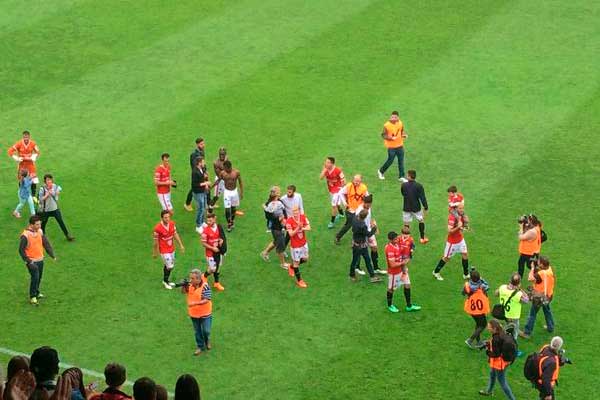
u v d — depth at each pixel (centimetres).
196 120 6706
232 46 7650
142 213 5719
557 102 6919
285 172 6122
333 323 4766
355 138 6488
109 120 6719
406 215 5412
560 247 5362
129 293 4991
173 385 4328
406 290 4791
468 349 4575
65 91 7069
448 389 4322
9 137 6506
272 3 8331
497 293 4556
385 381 4362
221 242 4916
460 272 5175
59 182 6006
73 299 4934
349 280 5109
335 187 5519
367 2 8369
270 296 4978
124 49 7612
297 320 4791
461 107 6862
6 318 4778
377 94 7031
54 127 6625
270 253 5359
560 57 7506
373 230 5006
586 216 5650
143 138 6494
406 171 6150
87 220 5628
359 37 7781
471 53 7556
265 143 6444
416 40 7750
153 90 7081
